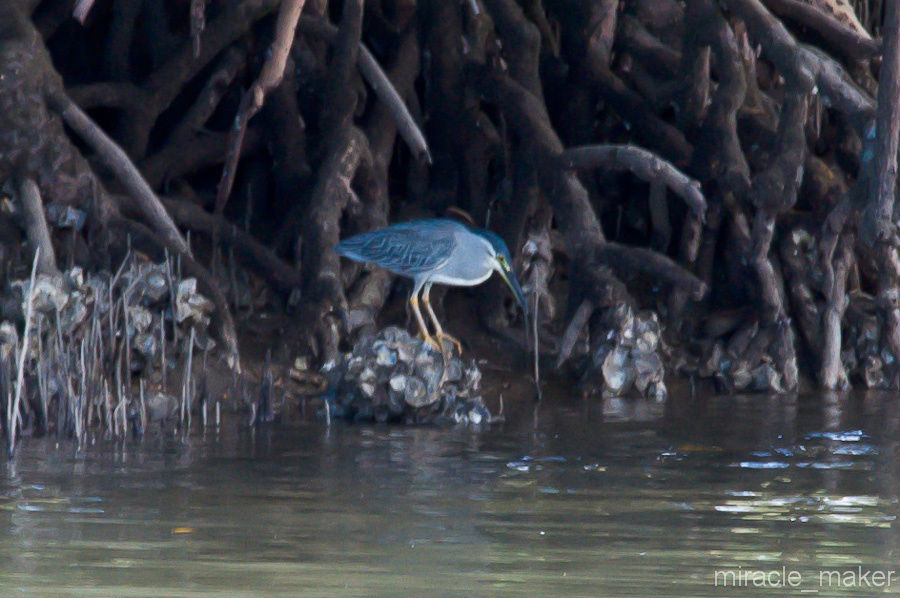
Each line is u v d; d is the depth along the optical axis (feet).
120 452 35.12
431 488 29.96
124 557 23.08
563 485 30.42
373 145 57.36
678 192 49.57
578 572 22.38
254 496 28.78
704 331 54.95
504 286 54.65
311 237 50.96
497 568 22.61
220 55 58.13
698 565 22.93
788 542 24.67
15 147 48.06
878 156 50.31
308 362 49.03
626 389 50.39
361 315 51.42
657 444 37.35
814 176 57.00
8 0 49.32
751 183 53.83
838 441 38.06
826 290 54.24
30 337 41.32
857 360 55.26
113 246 49.11
